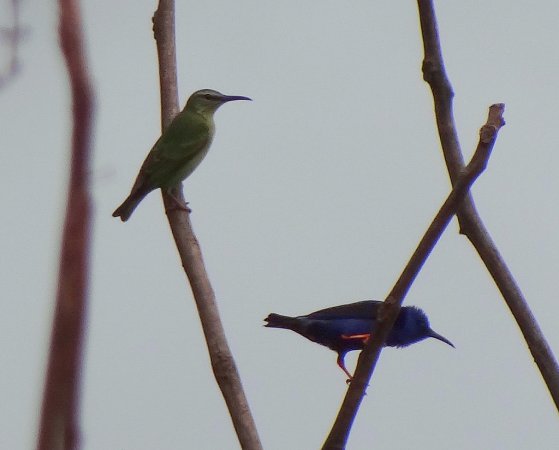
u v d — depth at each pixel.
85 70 2.53
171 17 12.23
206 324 9.49
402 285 8.11
